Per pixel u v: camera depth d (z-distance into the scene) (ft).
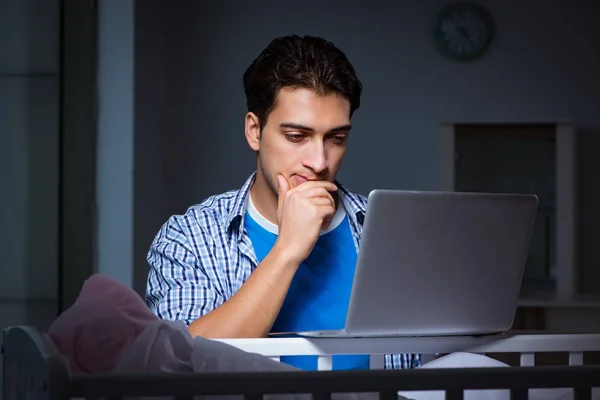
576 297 17.39
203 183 20.48
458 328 4.29
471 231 4.06
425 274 4.06
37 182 13.30
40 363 2.82
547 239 20.21
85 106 14.64
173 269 5.07
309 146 4.56
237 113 20.54
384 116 20.57
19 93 12.95
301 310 5.01
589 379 2.92
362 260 3.93
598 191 20.43
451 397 2.86
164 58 19.84
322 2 20.61
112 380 2.71
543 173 20.33
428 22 20.56
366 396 3.47
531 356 4.43
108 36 15.07
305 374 2.77
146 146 16.71
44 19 13.46
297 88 4.49
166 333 3.40
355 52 20.59
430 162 20.49
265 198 5.07
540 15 20.48
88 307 3.53
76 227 14.28
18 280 12.90
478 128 20.54
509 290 4.29
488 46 20.49
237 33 20.59
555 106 20.44
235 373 2.76
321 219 4.45
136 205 15.39
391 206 3.86
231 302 4.34
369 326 4.11
